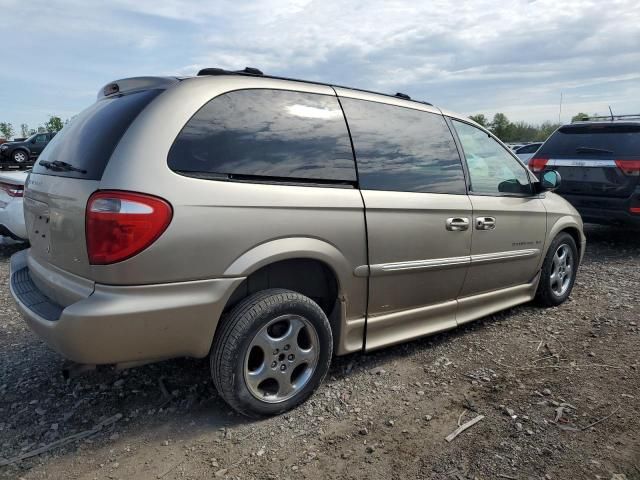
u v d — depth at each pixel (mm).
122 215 2273
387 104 3439
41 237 2855
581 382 3260
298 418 2830
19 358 3588
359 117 3227
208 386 3170
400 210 3246
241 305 2666
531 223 4336
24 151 23891
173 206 2369
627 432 2703
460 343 3898
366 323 3225
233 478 2346
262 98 2832
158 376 3293
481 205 3818
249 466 2428
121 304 2301
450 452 2535
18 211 6492
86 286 2395
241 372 2641
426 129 3627
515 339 3984
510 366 3500
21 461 2453
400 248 3264
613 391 3139
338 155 3035
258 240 2619
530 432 2699
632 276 5914
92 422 2793
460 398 3061
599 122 7352
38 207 2893
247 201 2588
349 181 3055
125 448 2562
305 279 3025
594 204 7223
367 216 3072
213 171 2541
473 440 2635
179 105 2533
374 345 3289
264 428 2732
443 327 3711
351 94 3264
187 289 2439
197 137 2535
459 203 3645
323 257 2873
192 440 2631
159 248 2338
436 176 3574
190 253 2418
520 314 4570
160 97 2551
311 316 2852
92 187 2371
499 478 2350
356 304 3143
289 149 2834
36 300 2738
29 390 3135
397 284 3316
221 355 2600
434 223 3461
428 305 3609
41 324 2484
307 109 2992
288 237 2734
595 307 4754
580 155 7410
